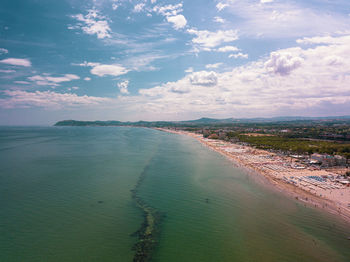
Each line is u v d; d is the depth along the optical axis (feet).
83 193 293.64
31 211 237.04
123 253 175.52
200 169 449.06
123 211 245.86
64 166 434.30
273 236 204.23
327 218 239.71
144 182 348.59
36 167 420.77
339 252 182.50
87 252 174.81
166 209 254.88
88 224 215.72
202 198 290.56
